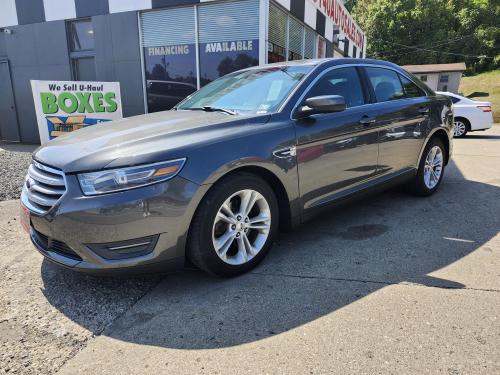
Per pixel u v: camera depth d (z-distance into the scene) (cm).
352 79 386
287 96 331
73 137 305
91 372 204
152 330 238
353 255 331
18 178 609
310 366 204
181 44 836
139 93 891
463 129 1266
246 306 259
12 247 362
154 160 247
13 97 1036
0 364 210
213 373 201
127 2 850
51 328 241
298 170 317
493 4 5594
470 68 5469
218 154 269
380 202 479
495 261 316
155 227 249
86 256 250
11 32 986
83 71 955
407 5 5550
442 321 238
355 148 366
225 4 788
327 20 1205
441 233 377
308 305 259
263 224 307
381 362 205
